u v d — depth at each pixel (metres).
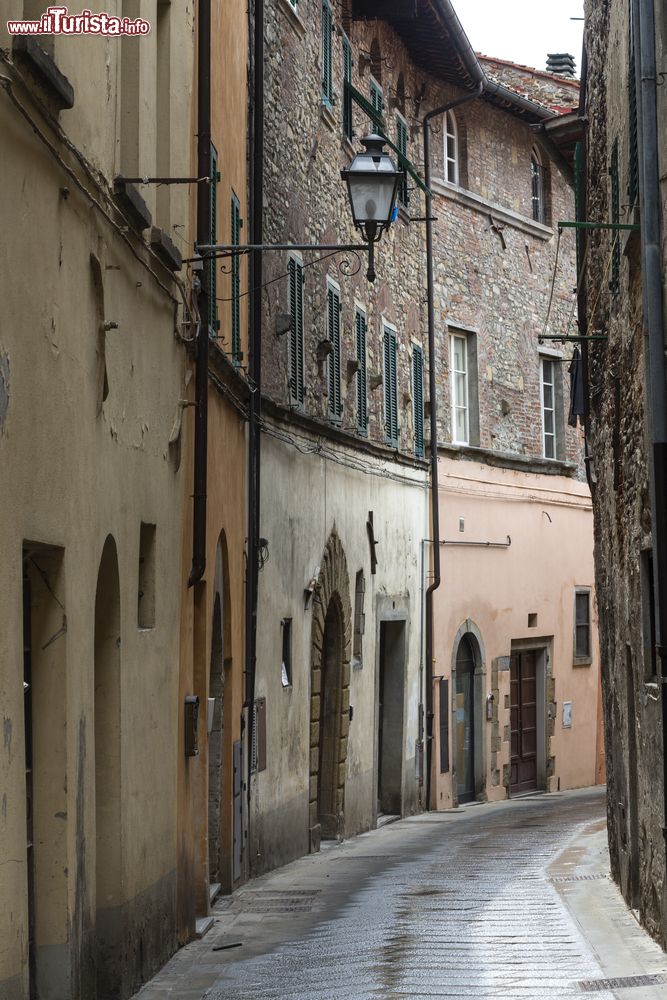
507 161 38.16
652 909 13.63
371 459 29.00
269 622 21.56
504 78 41.47
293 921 15.84
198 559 15.18
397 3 28.94
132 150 12.14
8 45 8.18
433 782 32.81
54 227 9.26
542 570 38.62
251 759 20.11
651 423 12.70
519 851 21.86
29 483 8.62
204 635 16.08
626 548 15.82
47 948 9.41
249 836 19.88
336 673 26.38
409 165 31.28
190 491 15.33
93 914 10.38
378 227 14.70
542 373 39.75
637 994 10.65
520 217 38.38
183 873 14.43
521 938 13.66
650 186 12.66
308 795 24.22
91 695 10.34
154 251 13.04
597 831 24.14
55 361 9.29
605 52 18.05
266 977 12.34
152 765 12.78
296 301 23.91
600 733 41.38
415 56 33.06
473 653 35.44
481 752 35.25
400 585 31.02
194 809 15.32
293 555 23.17
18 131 8.37
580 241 23.86
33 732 9.49
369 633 28.73
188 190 15.24
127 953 11.45
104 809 11.31
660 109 12.63
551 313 39.94
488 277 36.97
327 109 26.16
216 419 17.34
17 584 8.30
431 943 13.54
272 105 22.66
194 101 15.78
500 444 37.06
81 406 10.06
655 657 14.09
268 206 22.19
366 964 12.58
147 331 12.81
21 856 8.27
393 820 30.34
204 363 15.36
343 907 16.67
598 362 19.47
